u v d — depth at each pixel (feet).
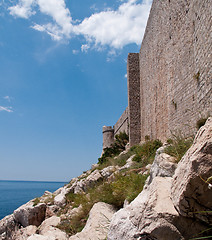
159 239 9.63
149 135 66.39
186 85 34.40
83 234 17.26
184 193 9.39
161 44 51.49
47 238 17.21
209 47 21.83
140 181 21.63
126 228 11.30
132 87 84.99
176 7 39.47
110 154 78.59
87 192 36.35
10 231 40.88
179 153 17.84
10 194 329.11
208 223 9.48
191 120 31.81
